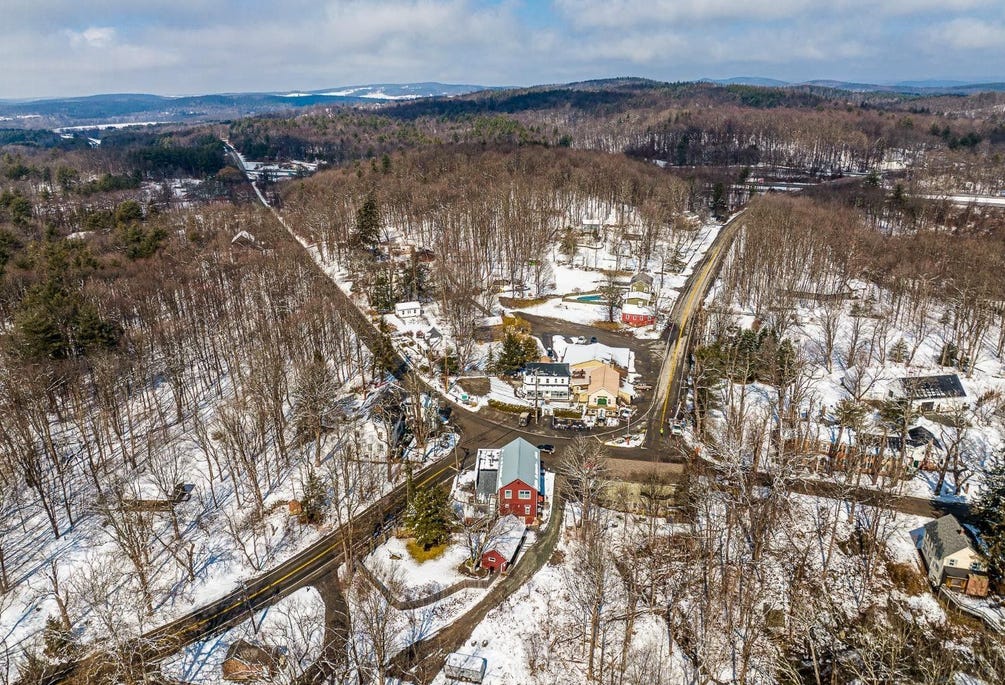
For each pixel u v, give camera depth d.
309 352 104.00
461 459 81.62
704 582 60.38
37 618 57.44
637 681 49.66
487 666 52.94
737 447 71.00
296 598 59.75
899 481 74.12
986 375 97.44
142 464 78.81
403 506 72.62
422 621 57.06
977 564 58.81
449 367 105.88
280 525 69.94
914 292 119.69
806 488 74.44
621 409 92.94
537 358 106.25
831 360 105.06
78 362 90.88
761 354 96.44
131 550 58.06
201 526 69.44
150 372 99.75
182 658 53.34
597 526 63.88
